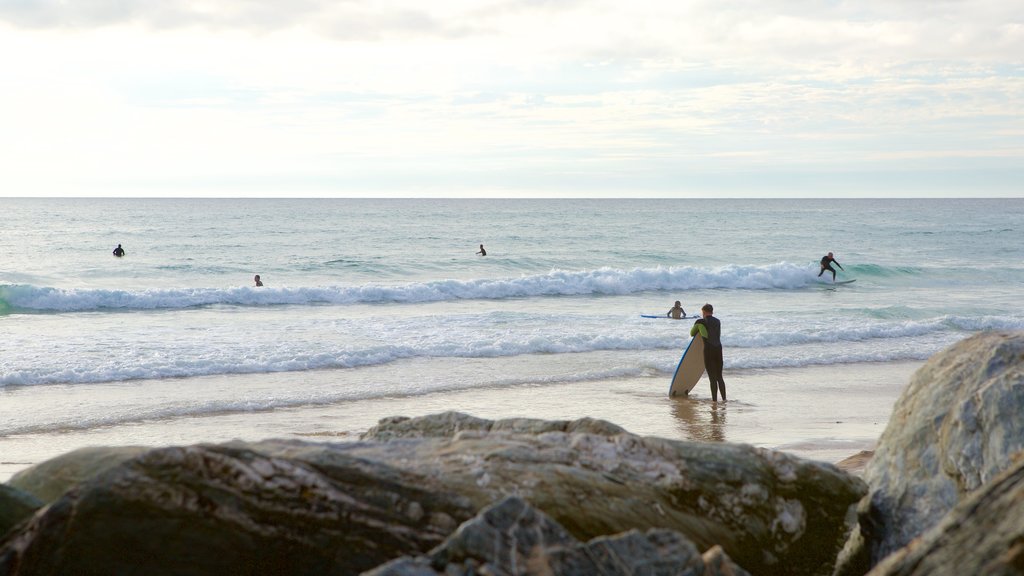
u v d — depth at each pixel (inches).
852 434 486.6
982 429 182.2
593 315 1056.8
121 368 656.4
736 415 546.6
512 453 188.7
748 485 197.5
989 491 126.0
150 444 457.7
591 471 189.9
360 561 153.6
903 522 185.5
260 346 767.1
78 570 149.0
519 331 892.6
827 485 204.8
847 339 899.4
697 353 602.2
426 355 760.3
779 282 1513.3
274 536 154.3
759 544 191.5
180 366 669.9
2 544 154.6
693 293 1407.5
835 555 200.4
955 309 1159.6
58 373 633.6
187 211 5182.1
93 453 191.3
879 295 1396.4
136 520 152.2
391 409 554.3
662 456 200.4
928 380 208.7
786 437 476.1
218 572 150.8
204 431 488.7
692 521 187.3
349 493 162.6
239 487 157.8
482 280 1352.1
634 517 178.7
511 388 631.2
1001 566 112.3
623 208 6732.3
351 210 5649.6
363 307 1181.7
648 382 668.1
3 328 908.6
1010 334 211.3
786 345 860.6
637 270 1472.7
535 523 133.6
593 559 130.3
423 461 183.8
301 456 169.9
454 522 161.2
